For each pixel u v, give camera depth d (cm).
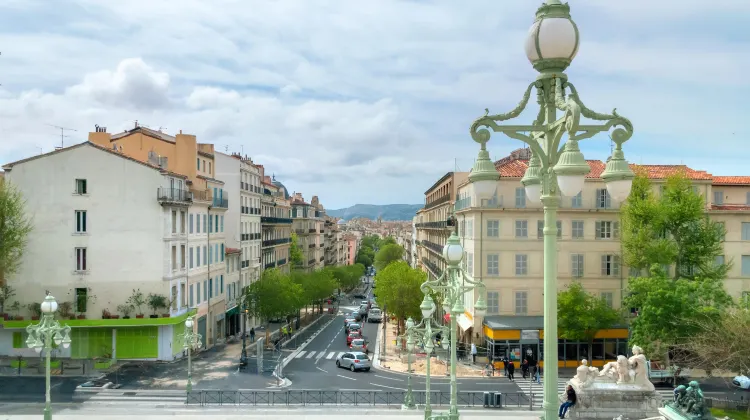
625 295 4938
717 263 4959
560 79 811
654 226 4462
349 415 2841
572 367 4816
